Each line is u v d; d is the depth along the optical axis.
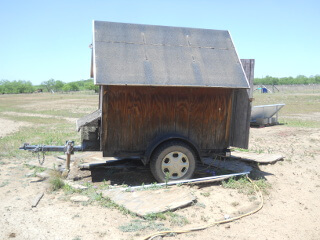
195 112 6.26
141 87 5.91
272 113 15.33
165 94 6.05
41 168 7.09
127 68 5.72
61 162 7.66
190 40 6.54
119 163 7.44
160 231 4.21
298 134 12.70
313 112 23.94
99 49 5.85
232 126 7.09
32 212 4.81
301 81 102.12
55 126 15.18
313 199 5.75
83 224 4.42
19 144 9.97
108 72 5.57
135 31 6.35
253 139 11.68
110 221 4.52
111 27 6.28
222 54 6.48
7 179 6.45
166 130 6.15
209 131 6.39
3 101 41.62
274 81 101.81
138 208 4.82
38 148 6.61
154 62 5.95
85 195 5.51
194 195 5.50
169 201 5.11
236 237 4.22
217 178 6.22
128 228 4.27
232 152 8.96
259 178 6.70
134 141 6.04
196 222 4.57
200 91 6.21
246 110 6.78
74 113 23.28
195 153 6.30
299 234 4.43
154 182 6.17
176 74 5.89
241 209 5.10
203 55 6.34
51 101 40.84
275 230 4.50
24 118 19.23
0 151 8.97
